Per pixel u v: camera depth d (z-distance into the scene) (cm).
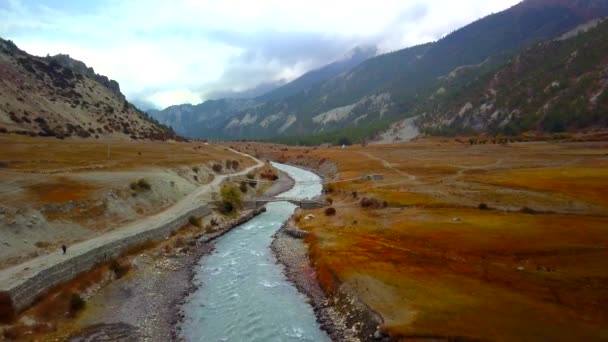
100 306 4419
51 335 3712
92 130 17800
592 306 3778
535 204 8094
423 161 16762
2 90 16050
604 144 19175
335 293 4700
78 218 6072
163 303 4606
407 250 5784
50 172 8200
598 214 7344
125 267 5400
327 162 19225
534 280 4444
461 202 8681
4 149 10425
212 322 4172
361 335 3791
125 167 10056
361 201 9262
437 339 3434
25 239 5003
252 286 5144
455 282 4534
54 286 4359
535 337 3334
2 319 3625
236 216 9012
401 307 4012
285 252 6581
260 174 15400
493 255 5294
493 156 17300
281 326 4091
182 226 7462
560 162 14212
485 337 3381
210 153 17538
